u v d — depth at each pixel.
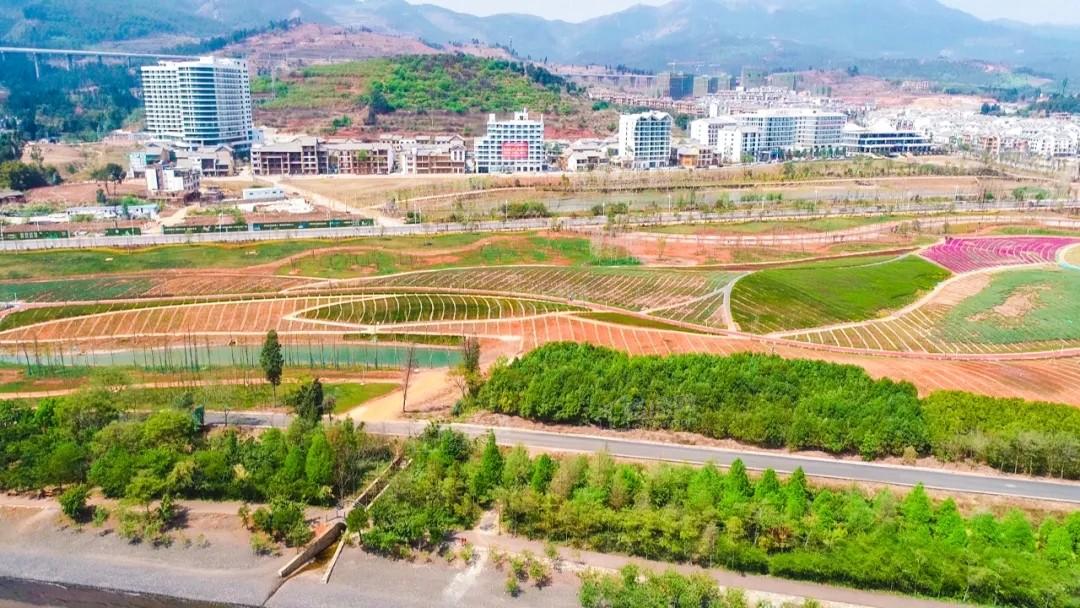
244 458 127.25
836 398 142.62
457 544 113.31
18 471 125.12
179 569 109.38
